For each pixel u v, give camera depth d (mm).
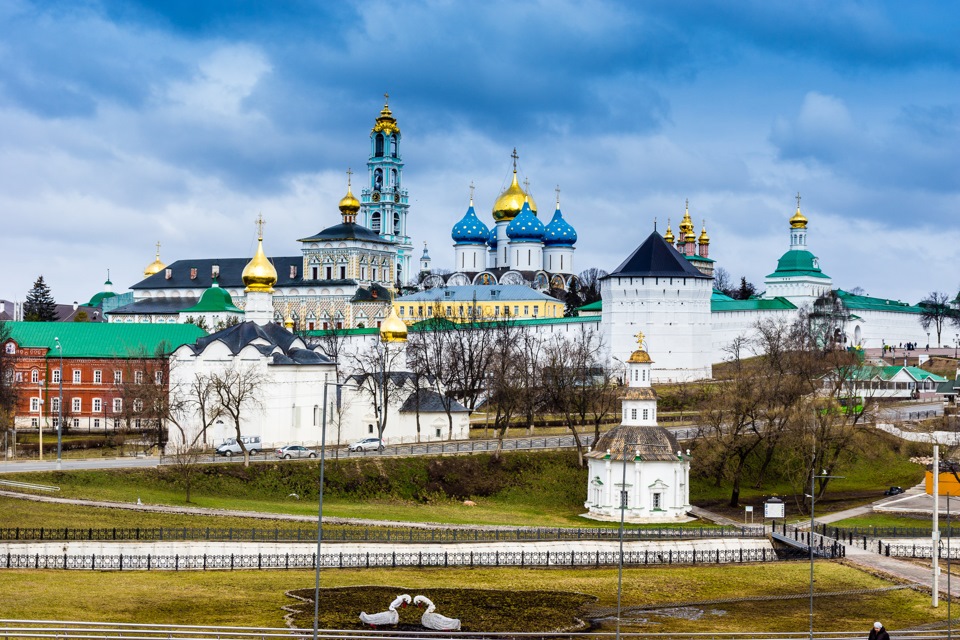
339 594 140625
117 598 134500
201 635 118500
